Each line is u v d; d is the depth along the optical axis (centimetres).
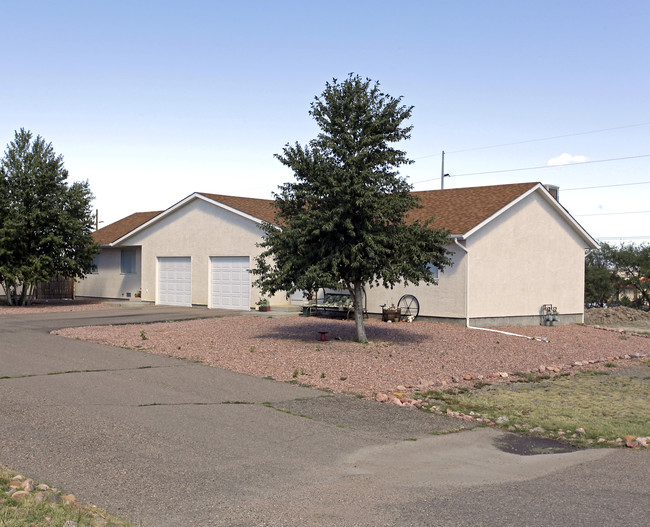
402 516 564
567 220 2594
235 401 1009
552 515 574
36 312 2552
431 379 1269
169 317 2303
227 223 2673
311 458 732
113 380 1137
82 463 678
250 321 2145
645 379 1398
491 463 742
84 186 2958
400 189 1587
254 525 537
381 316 2331
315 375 1245
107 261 3409
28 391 1020
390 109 1564
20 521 499
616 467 734
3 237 2677
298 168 1548
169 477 646
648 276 4525
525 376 1377
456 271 2173
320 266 1496
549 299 2523
